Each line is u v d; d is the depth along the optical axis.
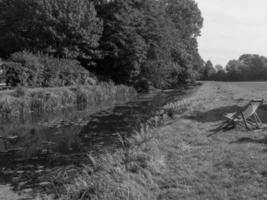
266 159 7.54
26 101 20.97
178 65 56.72
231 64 115.94
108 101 29.58
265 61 99.38
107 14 41.00
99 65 42.03
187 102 20.16
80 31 34.12
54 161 10.15
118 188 6.14
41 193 7.49
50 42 34.09
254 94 26.59
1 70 24.52
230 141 9.50
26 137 13.87
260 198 5.55
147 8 47.38
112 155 9.09
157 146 9.34
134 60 40.94
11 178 8.60
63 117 19.38
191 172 7.02
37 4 33.00
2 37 35.56
